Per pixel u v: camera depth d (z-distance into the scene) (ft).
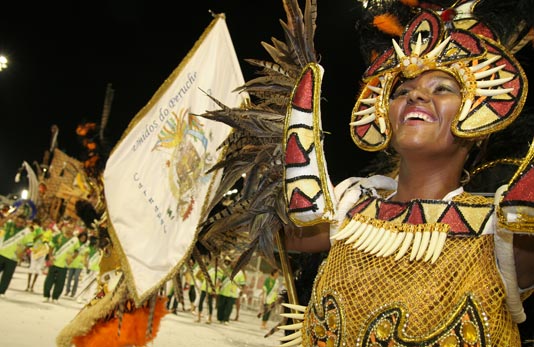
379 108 4.89
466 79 4.40
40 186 50.39
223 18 9.95
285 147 5.14
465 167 6.10
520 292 4.29
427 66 4.58
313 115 5.04
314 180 4.96
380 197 4.93
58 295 34.71
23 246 36.47
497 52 4.42
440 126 4.45
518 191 3.84
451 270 4.11
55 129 52.95
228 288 37.14
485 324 3.93
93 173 15.58
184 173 9.19
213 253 6.71
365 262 4.46
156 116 9.99
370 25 7.02
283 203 5.49
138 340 12.05
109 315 11.95
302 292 6.86
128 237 9.25
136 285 8.93
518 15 5.80
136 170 9.83
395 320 4.09
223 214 5.69
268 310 6.53
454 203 4.31
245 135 5.77
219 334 30.14
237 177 5.82
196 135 9.36
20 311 27.07
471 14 5.07
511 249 4.02
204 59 9.84
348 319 4.32
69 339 11.89
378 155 7.39
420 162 4.61
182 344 24.06
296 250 5.88
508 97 4.26
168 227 9.05
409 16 6.59
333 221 4.90
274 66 5.58
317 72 5.12
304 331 4.81
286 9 5.37
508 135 5.88
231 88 9.46
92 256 40.34
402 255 4.27
